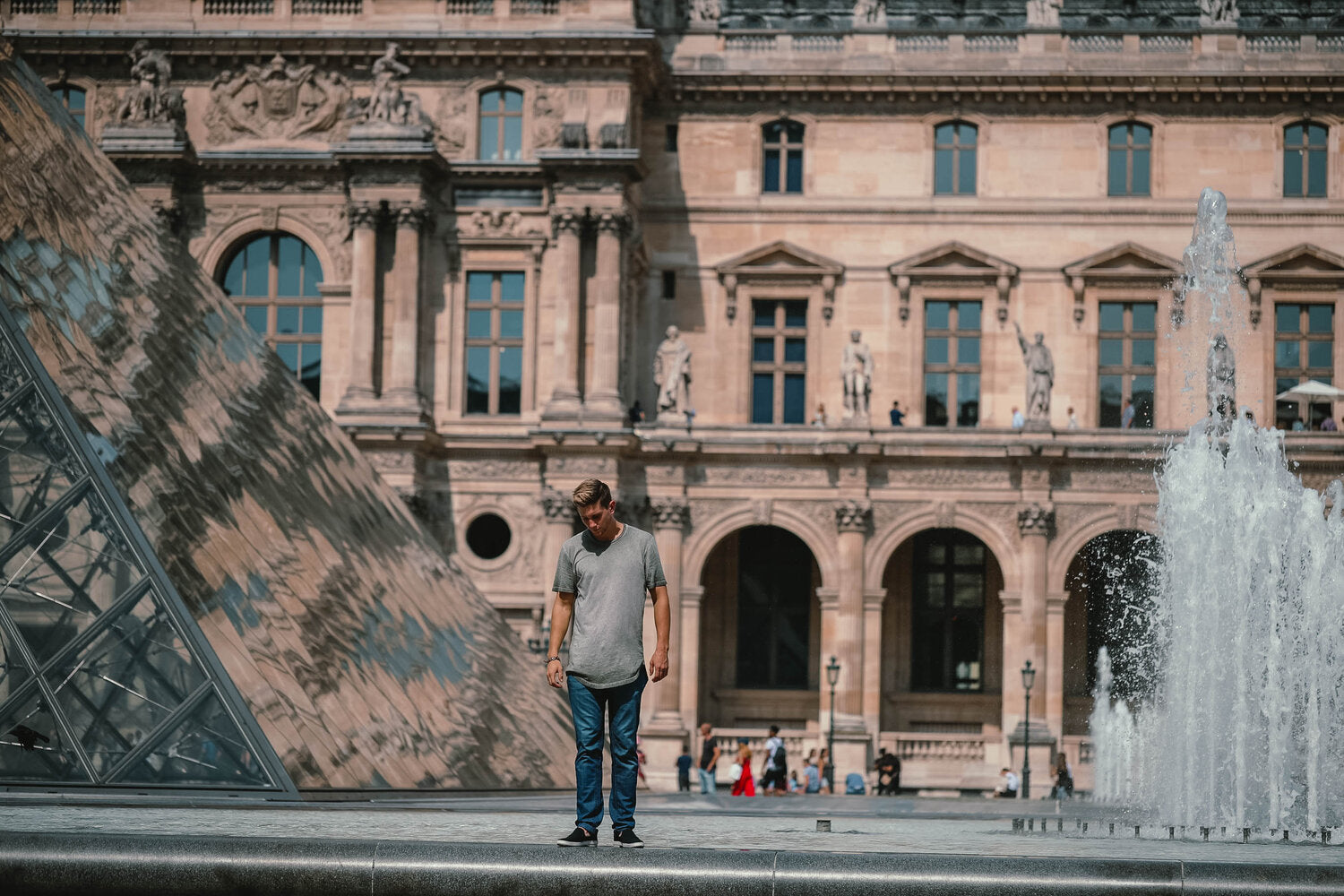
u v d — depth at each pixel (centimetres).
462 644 3281
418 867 1510
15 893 1531
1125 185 7894
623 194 7388
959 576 7838
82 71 7594
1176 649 4116
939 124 7938
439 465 7419
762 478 7381
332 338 7506
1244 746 4003
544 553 7325
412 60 7550
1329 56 7806
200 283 3253
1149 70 7825
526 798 3072
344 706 2698
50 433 2589
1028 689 6925
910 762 7262
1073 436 7269
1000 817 3550
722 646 7838
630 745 1636
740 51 7969
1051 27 7900
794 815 3069
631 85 7512
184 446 2797
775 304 7944
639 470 7375
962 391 7862
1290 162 7856
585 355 7444
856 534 7281
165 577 2517
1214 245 5119
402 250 7381
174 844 1539
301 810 2359
